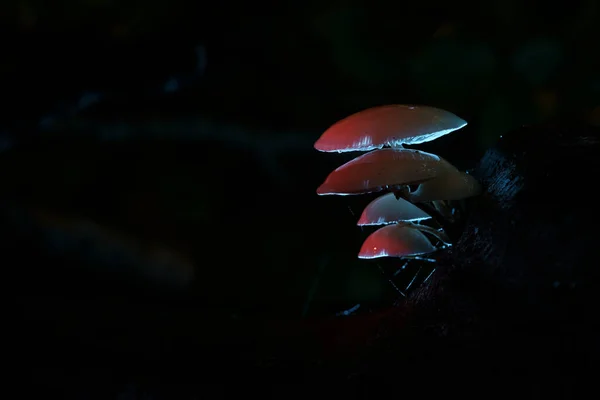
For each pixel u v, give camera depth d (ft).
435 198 1.55
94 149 2.89
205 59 2.74
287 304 1.96
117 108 2.80
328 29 2.90
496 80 2.75
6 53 2.25
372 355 1.51
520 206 1.52
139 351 1.51
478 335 1.49
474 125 2.71
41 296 1.55
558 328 1.46
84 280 1.88
